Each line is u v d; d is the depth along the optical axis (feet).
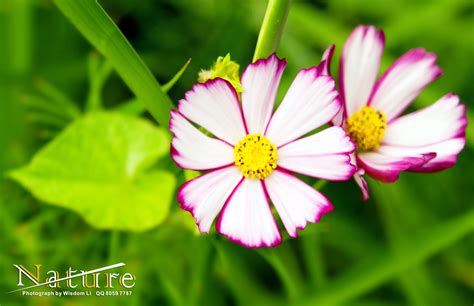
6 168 1.74
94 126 1.59
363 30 1.36
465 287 1.83
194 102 1.24
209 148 1.26
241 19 1.89
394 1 2.07
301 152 1.25
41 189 1.53
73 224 1.68
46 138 1.80
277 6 1.24
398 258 1.69
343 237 1.82
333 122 1.29
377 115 1.37
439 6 1.94
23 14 1.79
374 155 1.36
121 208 1.53
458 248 1.86
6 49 1.79
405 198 1.83
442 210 1.88
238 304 1.71
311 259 1.70
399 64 1.39
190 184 1.24
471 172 1.93
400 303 1.78
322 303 1.67
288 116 1.26
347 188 1.87
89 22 1.30
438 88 2.01
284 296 1.73
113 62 1.32
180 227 1.65
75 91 1.89
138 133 1.60
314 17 1.90
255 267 1.79
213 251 1.47
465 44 2.05
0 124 1.76
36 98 1.76
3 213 1.66
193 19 2.02
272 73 1.25
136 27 2.01
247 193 1.25
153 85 1.33
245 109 1.26
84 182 1.55
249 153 1.25
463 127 1.34
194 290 1.58
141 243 1.65
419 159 1.24
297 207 1.23
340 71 1.36
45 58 1.87
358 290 1.67
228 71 1.25
